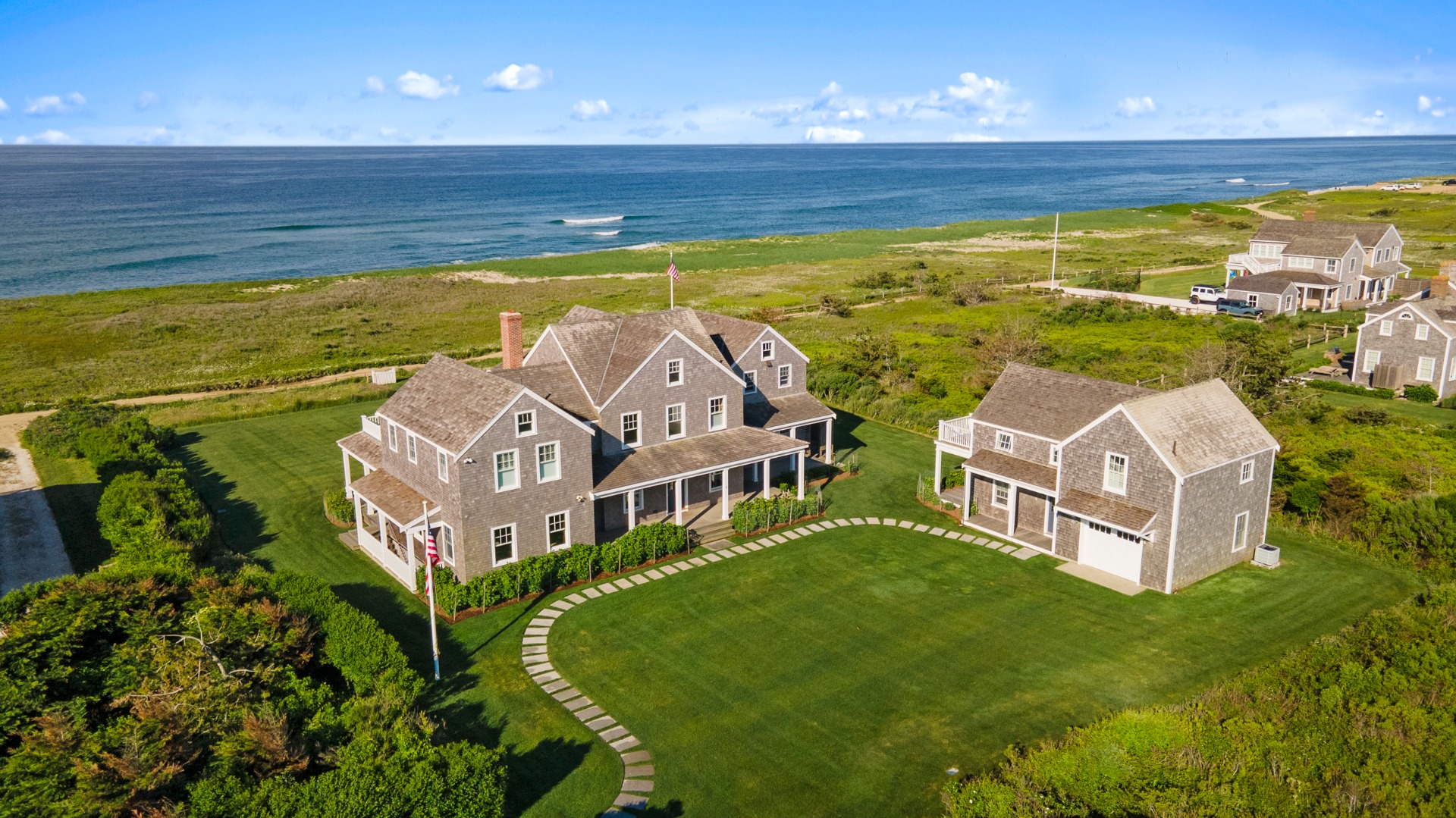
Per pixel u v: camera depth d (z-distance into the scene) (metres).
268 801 19.12
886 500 42.59
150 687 23.67
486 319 90.50
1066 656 28.84
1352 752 22.62
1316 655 27.56
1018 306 90.62
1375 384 58.00
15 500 42.44
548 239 169.75
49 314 92.69
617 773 23.28
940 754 23.97
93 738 21.55
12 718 22.62
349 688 26.89
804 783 22.88
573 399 38.03
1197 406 35.00
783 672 28.09
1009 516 38.03
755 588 33.84
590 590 33.84
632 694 27.03
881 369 63.88
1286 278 82.44
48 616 26.22
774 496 42.47
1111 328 77.31
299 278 119.81
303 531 39.31
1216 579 34.19
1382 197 182.62
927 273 109.88
